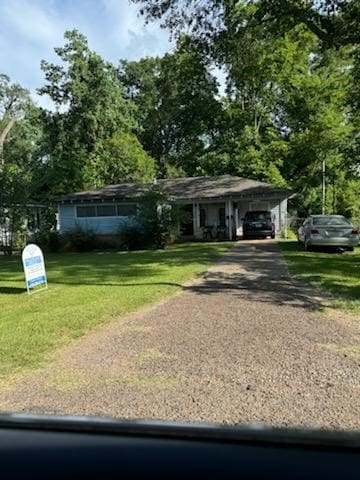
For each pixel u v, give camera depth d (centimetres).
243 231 2127
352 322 549
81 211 2245
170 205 1962
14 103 3484
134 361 425
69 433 114
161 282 904
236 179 2456
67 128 3253
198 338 495
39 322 591
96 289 851
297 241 1908
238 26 1306
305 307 640
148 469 100
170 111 3975
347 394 337
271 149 2923
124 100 3491
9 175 2022
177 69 1756
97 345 483
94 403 330
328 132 2670
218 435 108
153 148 4138
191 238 2323
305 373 382
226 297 731
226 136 3288
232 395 340
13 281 1043
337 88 2700
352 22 1112
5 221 2012
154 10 1273
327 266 1083
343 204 3134
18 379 387
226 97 3275
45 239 2177
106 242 2166
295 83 2784
